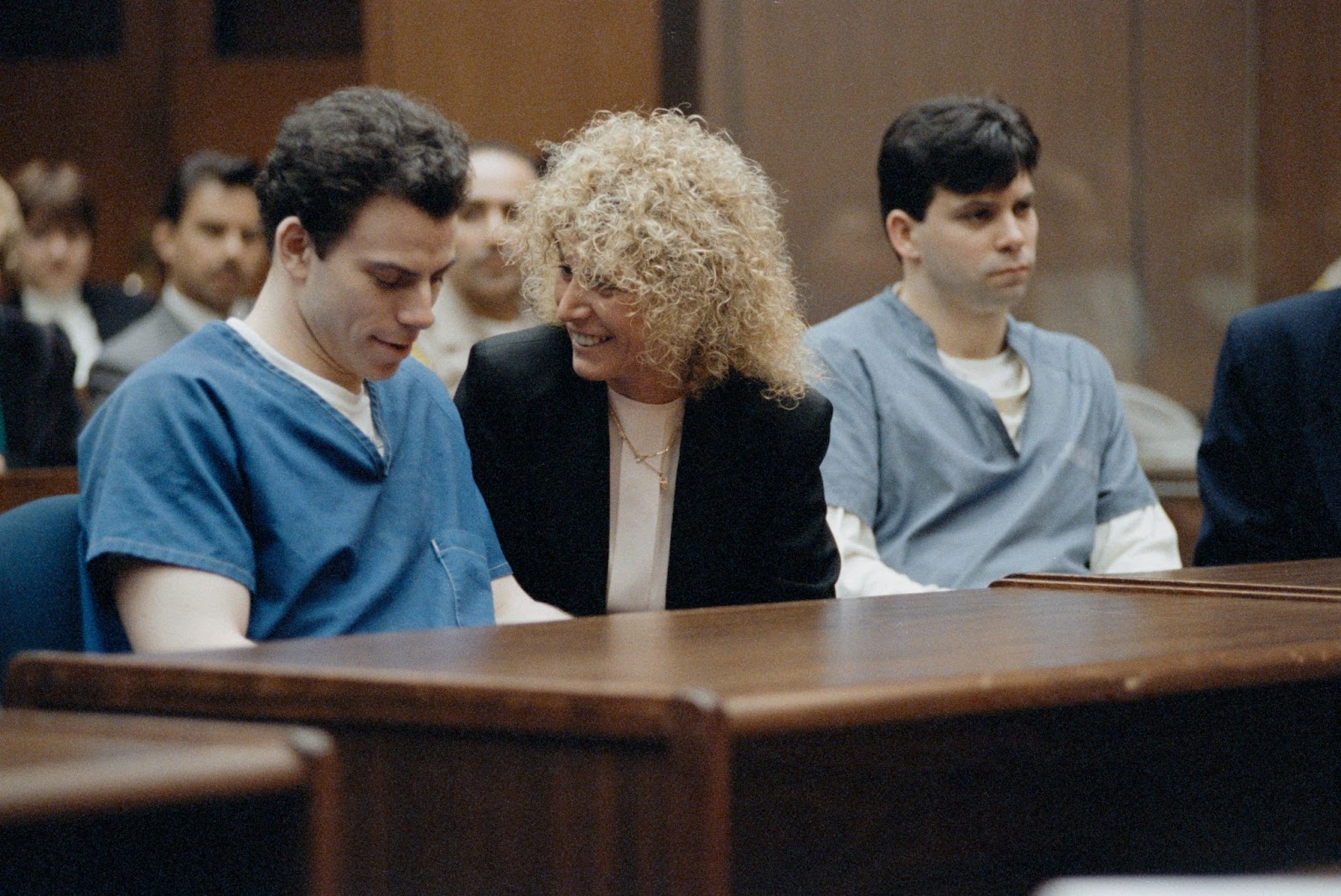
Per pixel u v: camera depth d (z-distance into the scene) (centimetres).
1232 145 1116
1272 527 618
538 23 1102
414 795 255
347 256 392
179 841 218
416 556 417
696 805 231
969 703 259
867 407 609
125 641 382
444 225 397
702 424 481
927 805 284
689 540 483
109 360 884
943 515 605
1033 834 299
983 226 612
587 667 271
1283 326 620
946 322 629
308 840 203
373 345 399
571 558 484
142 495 373
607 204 459
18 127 1445
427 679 252
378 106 398
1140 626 346
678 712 233
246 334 404
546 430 484
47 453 923
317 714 258
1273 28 1113
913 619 361
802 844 269
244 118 1410
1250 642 317
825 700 244
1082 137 1110
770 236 484
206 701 265
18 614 382
